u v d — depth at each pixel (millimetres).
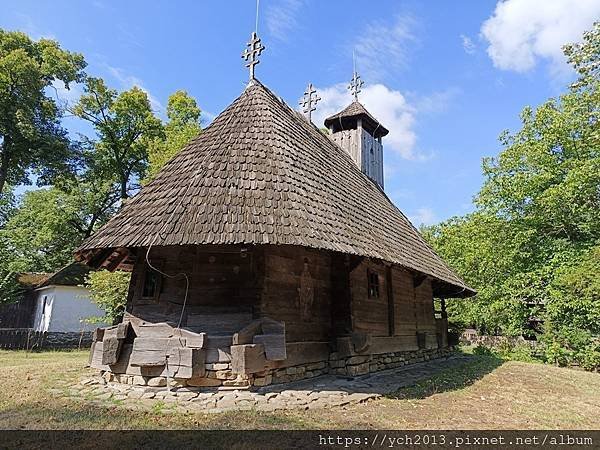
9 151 20672
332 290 8359
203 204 6770
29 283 25719
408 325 11492
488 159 20312
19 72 19391
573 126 17453
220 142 8172
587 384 9398
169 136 19703
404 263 8922
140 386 6383
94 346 7141
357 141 15922
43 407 5289
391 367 9914
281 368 6809
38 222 26828
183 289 6910
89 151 24906
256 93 9680
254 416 4902
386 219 11539
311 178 8336
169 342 6434
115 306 14766
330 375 7824
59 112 22141
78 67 23047
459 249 21344
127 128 25688
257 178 7352
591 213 16859
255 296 6680
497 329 20453
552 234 18422
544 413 6078
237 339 6109
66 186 23922
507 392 7785
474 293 15172
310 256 7965
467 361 13109
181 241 6090
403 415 5391
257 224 6445
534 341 17703
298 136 9867
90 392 6207
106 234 6887
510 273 18406
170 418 4805
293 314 7289
